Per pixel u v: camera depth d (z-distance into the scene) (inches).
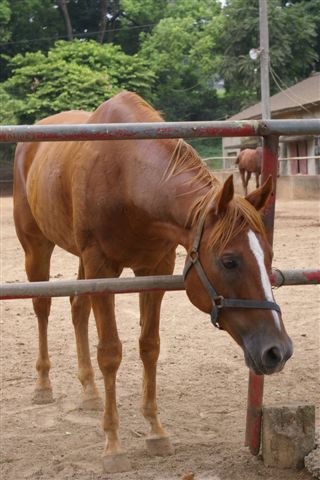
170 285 128.3
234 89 1529.3
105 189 143.1
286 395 183.8
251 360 112.0
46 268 203.0
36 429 166.2
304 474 133.1
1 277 354.6
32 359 225.3
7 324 270.4
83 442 156.9
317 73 1310.3
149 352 152.1
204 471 135.6
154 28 1665.8
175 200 129.3
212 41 1582.2
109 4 1800.0
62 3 1686.8
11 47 1665.8
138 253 148.6
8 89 1326.3
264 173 130.8
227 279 114.0
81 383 185.5
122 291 127.4
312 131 127.9
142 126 122.4
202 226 119.6
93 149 148.3
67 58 1353.3
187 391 189.9
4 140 120.0
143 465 141.3
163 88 1621.6
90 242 149.0
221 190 113.6
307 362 211.3
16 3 1641.2
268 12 1368.1
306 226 546.0
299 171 1047.6
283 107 1075.9
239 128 125.5
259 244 113.9
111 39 1792.6
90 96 1275.8
